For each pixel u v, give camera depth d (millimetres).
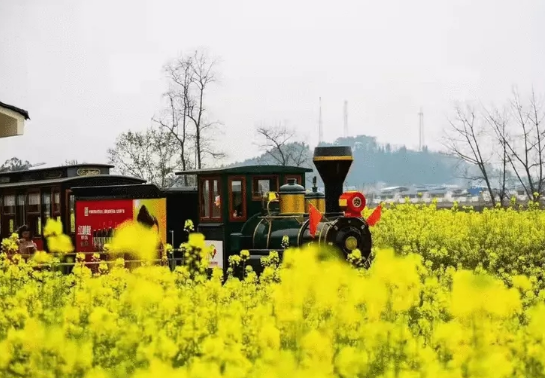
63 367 7254
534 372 7551
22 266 15445
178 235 26391
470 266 25750
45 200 29188
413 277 8281
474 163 48125
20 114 19484
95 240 26703
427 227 28516
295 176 24188
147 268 10500
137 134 53625
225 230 23359
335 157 21938
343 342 8297
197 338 8453
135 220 25438
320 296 8305
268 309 8703
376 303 8234
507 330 8500
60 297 12070
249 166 23578
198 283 13898
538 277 22594
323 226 20703
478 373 6906
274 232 22188
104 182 28906
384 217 30828
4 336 8984
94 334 8477
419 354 7355
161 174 53469
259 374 6707
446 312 10211
